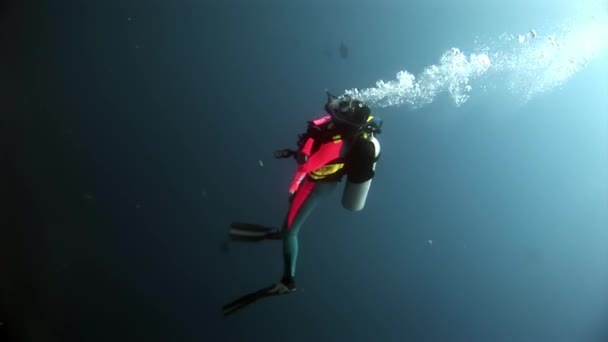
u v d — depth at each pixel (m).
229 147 5.13
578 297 5.66
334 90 5.39
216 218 4.86
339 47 5.61
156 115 5.17
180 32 5.63
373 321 5.20
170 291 4.59
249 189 4.99
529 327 5.55
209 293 4.70
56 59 5.42
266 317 5.01
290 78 5.45
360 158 2.09
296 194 2.39
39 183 4.71
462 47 5.60
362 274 5.36
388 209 5.58
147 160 4.97
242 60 5.52
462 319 5.44
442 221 5.66
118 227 4.66
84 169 4.85
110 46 5.52
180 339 4.43
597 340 5.61
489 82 5.70
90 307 4.34
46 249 4.47
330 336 5.04
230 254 4.88
